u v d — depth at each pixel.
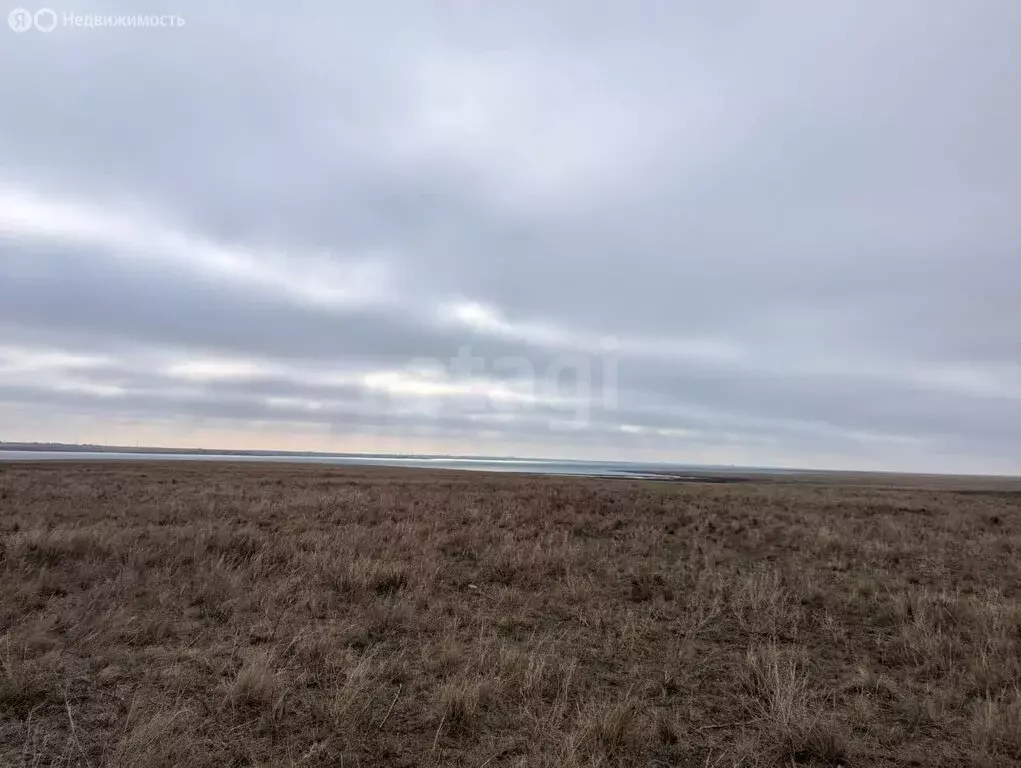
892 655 6.89
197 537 11.77
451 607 8.40
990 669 6.18
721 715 5.32
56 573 9.16
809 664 6.63
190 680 5.49
